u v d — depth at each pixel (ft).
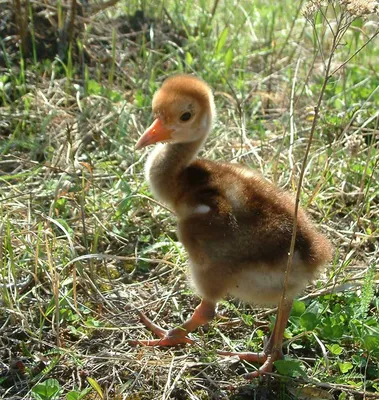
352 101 2.64
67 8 2.89
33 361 1.69
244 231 1.64
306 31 3.12
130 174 2.25
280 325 1.67
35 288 1.81
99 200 2.13
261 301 1.68
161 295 1.90
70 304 1.78
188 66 2.69
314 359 1.73
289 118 2.36
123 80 2.69
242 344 1.77
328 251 1.69
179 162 1.79
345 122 2.49
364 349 1.73
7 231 1.82
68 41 2.80
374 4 1.46
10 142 2.29
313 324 1.75
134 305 1.87
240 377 1.68
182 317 1.85
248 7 3.34
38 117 2.48
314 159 2.34
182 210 1.74
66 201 2.11
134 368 1.68
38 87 2.61
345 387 1.64
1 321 1.77
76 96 2.57
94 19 2.96
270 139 2.46
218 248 1.65
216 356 1.71
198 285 1.71
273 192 1.71
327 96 2.71
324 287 1.89
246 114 2.65
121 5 3.13
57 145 2.37
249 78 2.88
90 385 1.64
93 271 1.89
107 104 2.53
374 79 2.77
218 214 1.66
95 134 2.42
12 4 2.82
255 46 3.08
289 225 1.64
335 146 2.28
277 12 3.31
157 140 1.79
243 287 1.67
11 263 1.80
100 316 1.81
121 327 1.78
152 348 1.74
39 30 2.82
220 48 2.85
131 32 2.98
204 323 1.74
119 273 1.99
